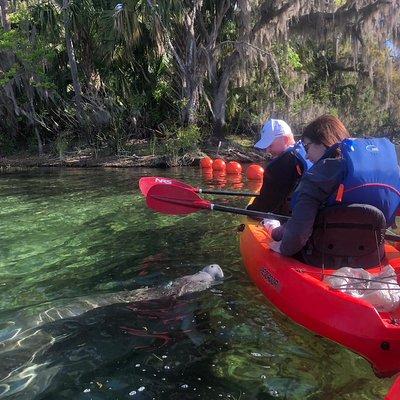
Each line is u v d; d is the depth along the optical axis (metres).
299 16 15.90
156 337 3.01
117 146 15.95
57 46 17.97
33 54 15.95
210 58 15.92
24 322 3.24
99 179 11.09
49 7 16.56
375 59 17.31
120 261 4.66
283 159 3.98
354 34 15.80
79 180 11.01
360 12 15.25
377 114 18.64
